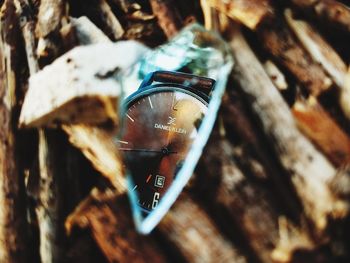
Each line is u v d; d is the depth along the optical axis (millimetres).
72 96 152
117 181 151
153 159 149
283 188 150
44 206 163
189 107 150
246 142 154
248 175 152
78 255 161
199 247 146
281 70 163
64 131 163
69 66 157
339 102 156
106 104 151
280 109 154
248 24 160
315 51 161
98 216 151
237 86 157
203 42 159
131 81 153
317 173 145
